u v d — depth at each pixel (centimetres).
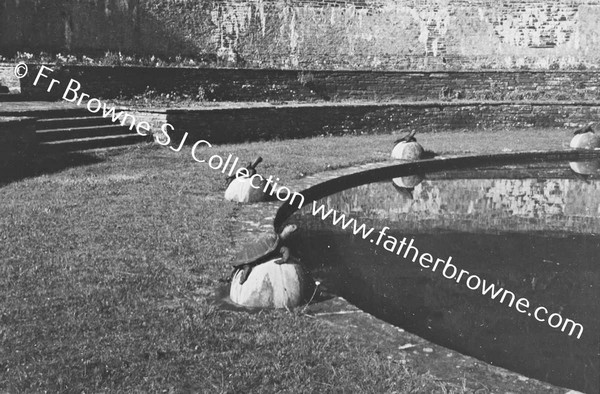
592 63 2333
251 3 2183
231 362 416
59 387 379
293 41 2241
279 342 448
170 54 2089
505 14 2339
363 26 2297
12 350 421
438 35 2336
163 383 389
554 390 396
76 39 1884
